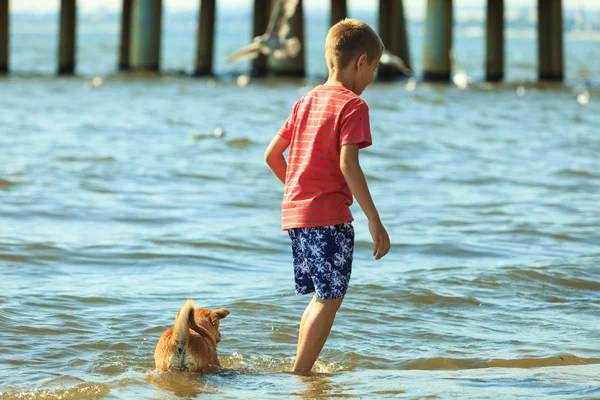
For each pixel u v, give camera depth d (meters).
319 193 6.15
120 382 6.01
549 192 16.67
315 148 6.18
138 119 30.50
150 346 7.15
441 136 27.19
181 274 9.80
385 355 7.03
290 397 5.66
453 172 19.19
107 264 10.16
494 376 6.32
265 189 16.38
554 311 8.51
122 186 16.09
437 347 7.27
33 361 6.62
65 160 18.97
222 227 12.59
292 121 6.47
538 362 6.86
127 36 67.88
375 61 6.50
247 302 8.46
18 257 10.20
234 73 66.75
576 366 6.72
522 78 67.44
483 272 9.88
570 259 10.75
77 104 36.72
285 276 9.84
